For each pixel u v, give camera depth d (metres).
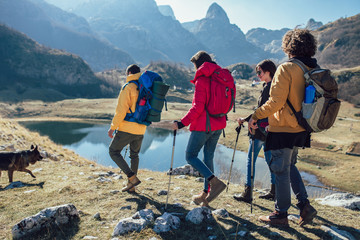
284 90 2.69
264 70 4.03
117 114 4.08
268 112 2.80
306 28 2.83
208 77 3.42
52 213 3.15
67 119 120.75
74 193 4.53
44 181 5.67
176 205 3.86
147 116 4.18
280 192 3.04
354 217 3.71
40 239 2.92
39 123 102.81
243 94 192.88
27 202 4.12
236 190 5.20
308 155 48.28
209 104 3.41
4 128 13.02
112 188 4.89
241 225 3.19
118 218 3.43
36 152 6.16
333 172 37.62
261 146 4.26
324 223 3.37
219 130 3.62
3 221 3.44
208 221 3.28
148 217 3.26
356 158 45.81
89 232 3.04
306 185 28.56
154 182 5.72
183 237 2.88
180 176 6.79
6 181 5.81
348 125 86.94
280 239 2.79
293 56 2.88
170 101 190.38
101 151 47.41
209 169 3.73
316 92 2.55
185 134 73.56
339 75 188.25
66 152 13.49
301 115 2.69
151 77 4.18
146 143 57.25
